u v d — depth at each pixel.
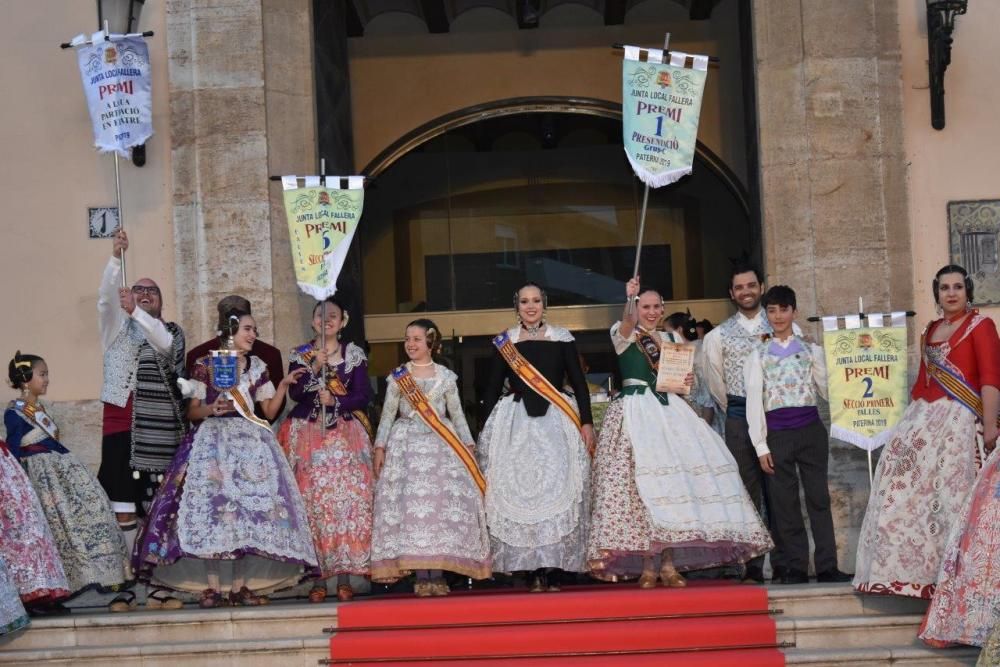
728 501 7.85
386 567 7.99
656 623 7.38
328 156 10.36
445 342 13.20
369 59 12.71
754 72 9.79
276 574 8.23
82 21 9.79
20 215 9.66
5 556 7.72
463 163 13.38
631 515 7.85
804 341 8.48
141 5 9.70
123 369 8.45
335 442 8.35
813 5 9.56
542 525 7.91
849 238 9.42
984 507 7.09
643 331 8.24
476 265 13.30
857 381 8.28
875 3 9.60
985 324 7.56
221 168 9.50
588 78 12.62
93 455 9.43
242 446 7.95
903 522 7.51
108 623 7.57
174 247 9.52
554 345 8.36
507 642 7.26
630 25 12.60
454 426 8.34
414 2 12.48
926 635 7.14
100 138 8.70
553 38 12.66
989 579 7.00
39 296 9.59
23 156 9.70
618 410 8.13
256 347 8.82
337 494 8.25
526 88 12.65
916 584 7.42
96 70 8.73
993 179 9.55
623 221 13.27
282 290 9.48
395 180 13.34
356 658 7.30
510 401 8.32
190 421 8.49
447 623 7.48
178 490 7.84
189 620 7.55
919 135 9.58
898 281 9.41
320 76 10.22
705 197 13.16
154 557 7.68
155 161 9.62
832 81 9.52
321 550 8.18
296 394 8.45
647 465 7.86
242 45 9.57
